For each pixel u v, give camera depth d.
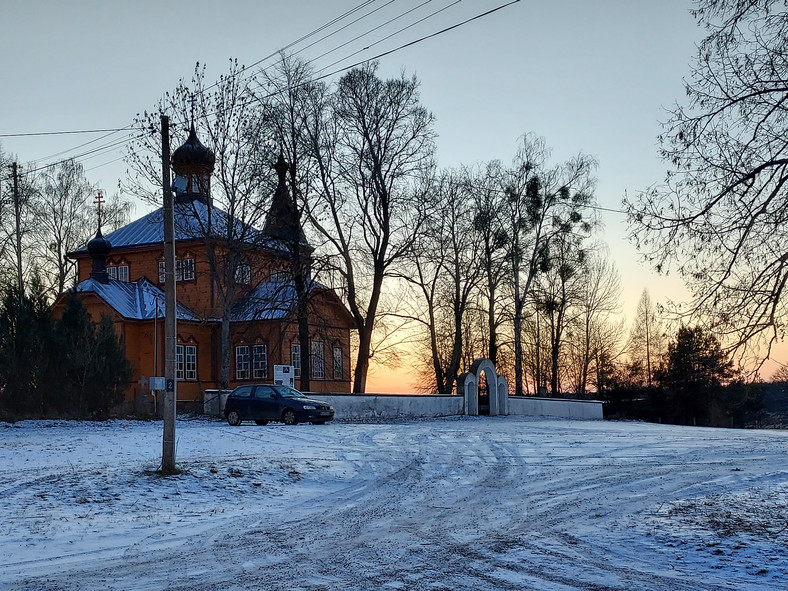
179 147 43.50
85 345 38.72
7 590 10.41
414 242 48.16
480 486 20.44
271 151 44.50
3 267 59.91
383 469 23.69
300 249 47.06
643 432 36.94
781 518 15.13
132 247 57.56
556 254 56.91
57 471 21.23
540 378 74.94
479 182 55.81
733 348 12.48
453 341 64.62
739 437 34.44
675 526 14.58
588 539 13.65
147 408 42.53
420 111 47.66
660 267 13.43
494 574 11.06
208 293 55.94
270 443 29.02
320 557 12.37
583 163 56.34
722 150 13.12
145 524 15.48
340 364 61.19
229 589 10.38
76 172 67.69
